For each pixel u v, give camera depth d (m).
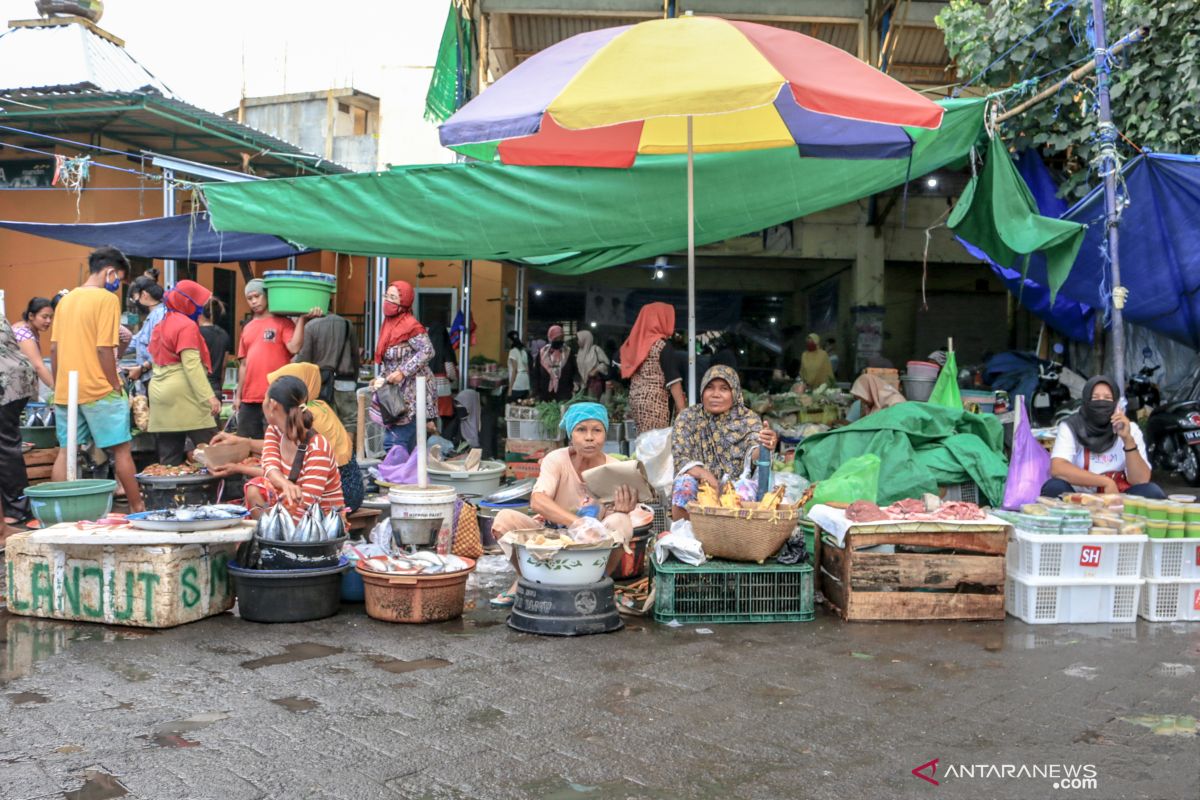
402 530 5.82
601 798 2.82
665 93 5.07
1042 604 4.98
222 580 5.04
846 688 3.86
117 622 4.71
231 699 3.63
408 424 7.84
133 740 3.21
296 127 21.50
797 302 23.12
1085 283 8.70
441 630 4.72
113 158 14.30
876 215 18.28
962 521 5.01
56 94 12.24
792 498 6.14
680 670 4.08
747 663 4.20
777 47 5.45
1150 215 7.98
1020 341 16.81
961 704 3.67
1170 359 11.90
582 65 5.37
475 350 19.53
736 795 2.86
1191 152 8.57
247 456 6.70
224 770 2.97
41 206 14.23
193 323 7.17
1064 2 8.88
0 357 6.98
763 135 7.41
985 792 2.89
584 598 4.64
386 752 3.14
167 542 4.60
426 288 19.55
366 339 16.73
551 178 7.95
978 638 4.68
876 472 5.86
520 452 10.23
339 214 8.09
